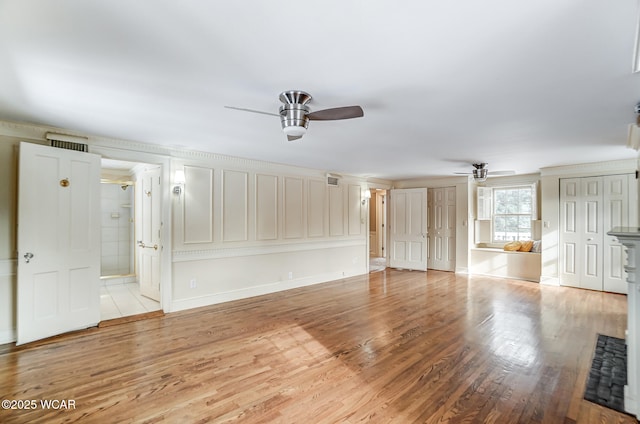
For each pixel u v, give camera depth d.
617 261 5.28
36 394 2.30
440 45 1.72
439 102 2.56
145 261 4.97
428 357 2.92
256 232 5.27
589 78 2.12
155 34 1.62
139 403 2.20
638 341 2.12
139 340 3.31
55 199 3.35
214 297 4.73
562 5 1.39
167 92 2.37
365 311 4.35
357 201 7.21
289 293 5.40
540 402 2.23
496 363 2.80
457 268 7.28
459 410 2.13
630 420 2.04
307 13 1.45
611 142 3.88
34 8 1.40
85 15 1.46
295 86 2.26
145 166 4.91
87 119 3.03
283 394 2.32
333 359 2.88
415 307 4.54
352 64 1.94
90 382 2.47
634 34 1.61
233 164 4.98
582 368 2.71
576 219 5.66
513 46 1.73
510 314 4.20
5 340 3.21
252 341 3.30
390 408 2.15
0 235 3.21
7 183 3.24
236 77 2.12
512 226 7.07
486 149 4.32
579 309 4.42
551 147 4.18
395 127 3.26
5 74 2.06
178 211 4.39
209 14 1.46
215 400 2.24
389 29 1.58
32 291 3.20
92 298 3.67
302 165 5.78
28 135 3.32
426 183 7.79
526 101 2.54
